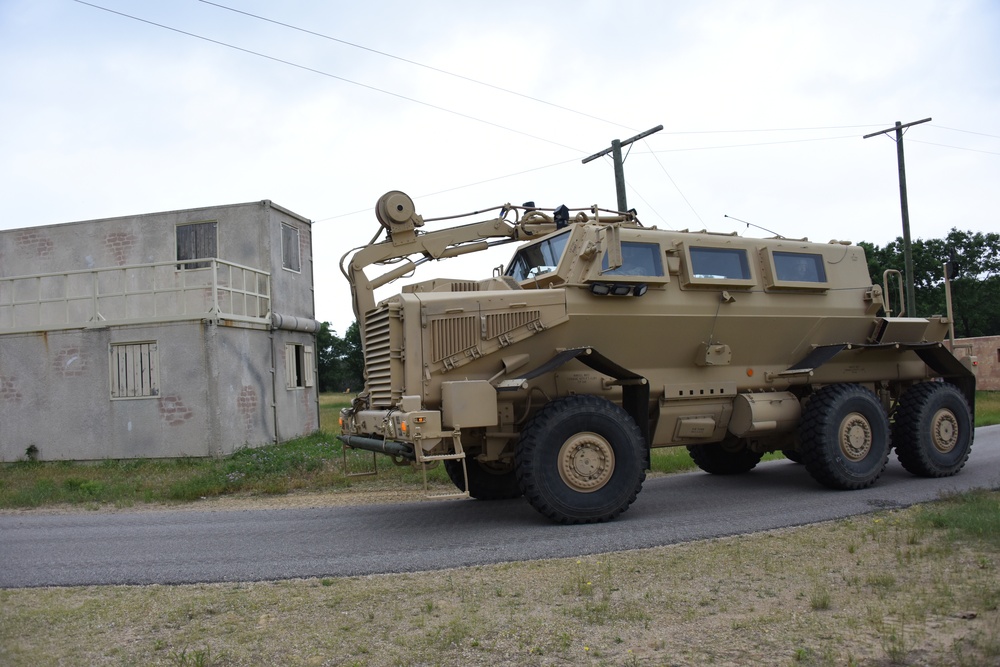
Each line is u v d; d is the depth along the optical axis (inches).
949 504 314.7
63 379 614.2
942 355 416.2
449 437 309.9
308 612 204.7
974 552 242.5
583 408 309.9
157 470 539.8
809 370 362.3
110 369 606.5
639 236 338.6
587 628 185.6
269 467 502.0
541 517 331.6
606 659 167.0
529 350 323.6
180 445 592.1
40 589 239.9
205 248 716.0
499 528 310.7
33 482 503.2
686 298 345.4
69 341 615.2
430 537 298.2
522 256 387.5
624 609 198.4
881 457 370.9
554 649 173.0
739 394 367.2
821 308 379.6
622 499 313.0
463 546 277.9
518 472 307.3
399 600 212.2
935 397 398.6
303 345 741.9
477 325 315.3
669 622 188.2
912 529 276.7
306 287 762.2
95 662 174.9
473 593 217.0
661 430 358.6
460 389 302.0
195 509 401.7
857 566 233.3
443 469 486.0
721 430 373.1
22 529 350.9
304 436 728.3
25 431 617.0
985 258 1708.9
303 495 438.6
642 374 349.1
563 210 375.9
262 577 243.1
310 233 776.3
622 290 328.5
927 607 191.8
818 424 359.9
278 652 177.0
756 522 301.7
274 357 683.4
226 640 186.1
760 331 365.1
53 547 305.0
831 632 177.9
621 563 245.0
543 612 197.9
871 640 172.4
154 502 430.0
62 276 684.1
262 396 658.2
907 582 214.5
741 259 362.6
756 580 222.2
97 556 285.3
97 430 605.6
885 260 1646.2
